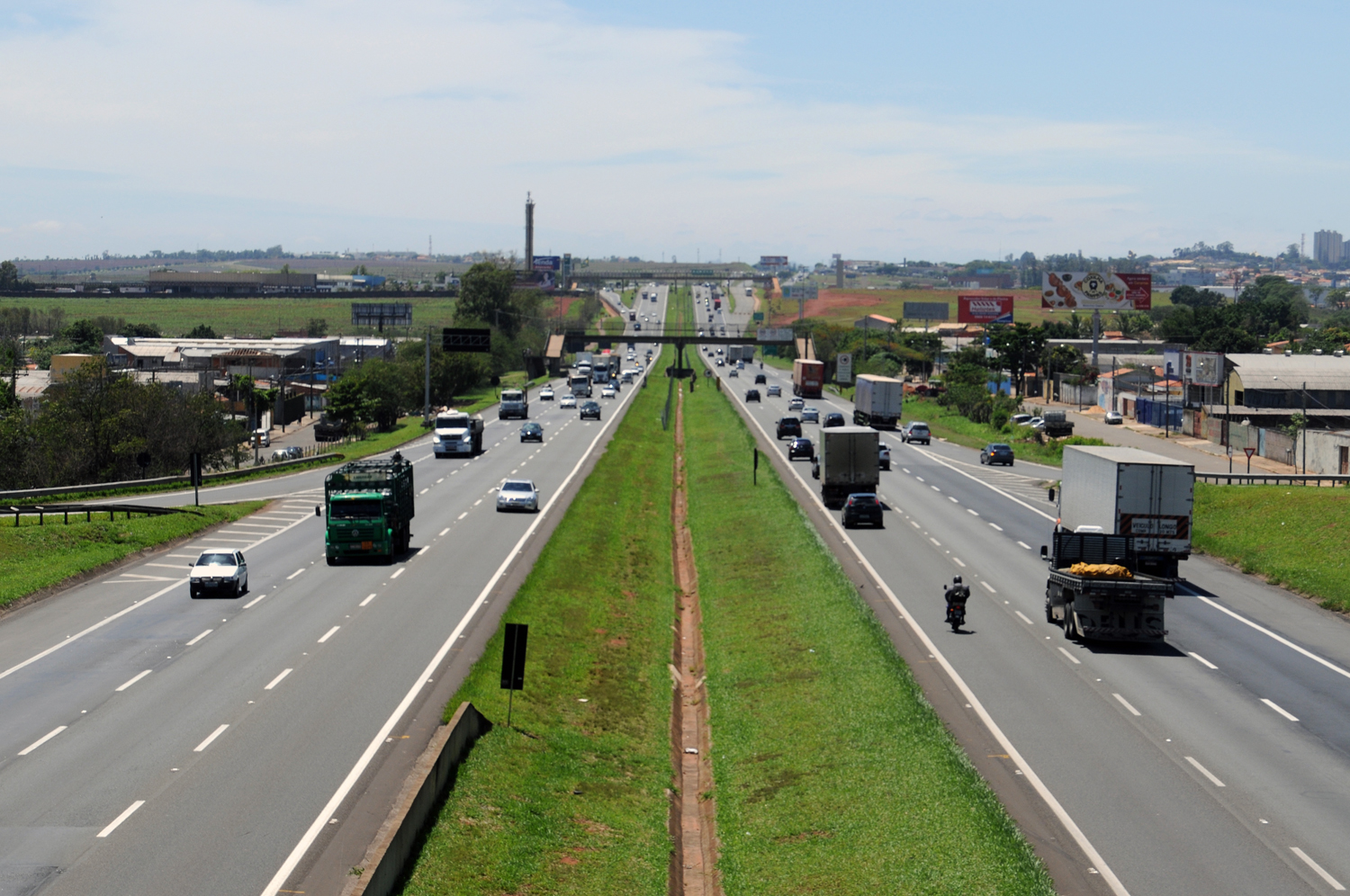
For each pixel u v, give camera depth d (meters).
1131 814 24.81
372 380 131.12
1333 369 117.19
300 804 24.22
